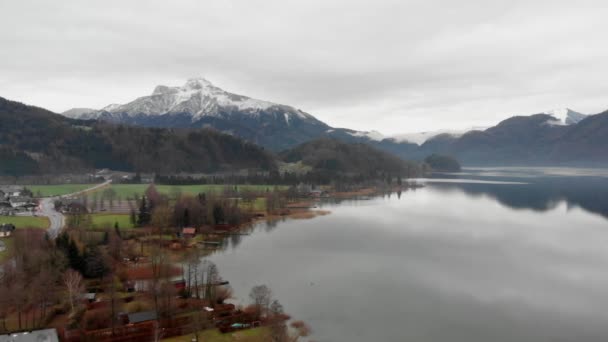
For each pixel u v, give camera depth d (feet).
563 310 436.76
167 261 524.11
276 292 467.93
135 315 371.56
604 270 571.69
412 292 478.18
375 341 359.25
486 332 383.24
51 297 400.06
